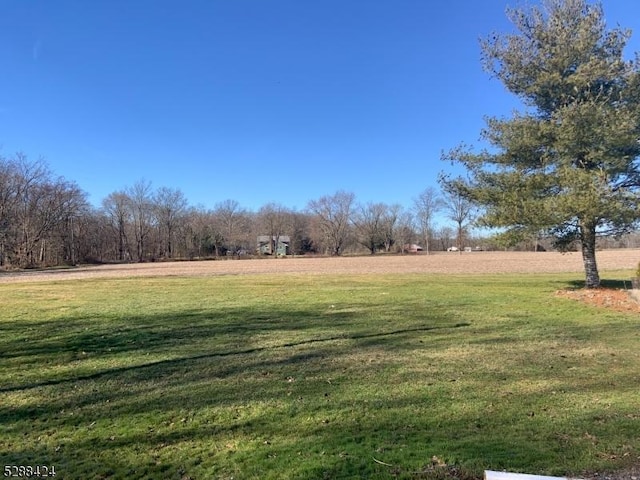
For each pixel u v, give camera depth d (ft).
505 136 50.31
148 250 282.97
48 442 14.64
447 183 54.03
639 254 188.55
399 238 320.91
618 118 42.91
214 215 311.47
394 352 26.25
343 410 16.90
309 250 329.52
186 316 40.52
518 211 46.78
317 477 11.91
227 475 12.17
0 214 181.06
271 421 15.99
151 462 13.09
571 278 76.64
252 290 63.67
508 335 30.35
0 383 21.30
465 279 78.79
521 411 16.37
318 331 33.01
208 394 19.22
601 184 42.78
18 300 54.75
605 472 11.87
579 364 22.80
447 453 13.11
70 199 215.72
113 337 31.71
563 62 47.93
